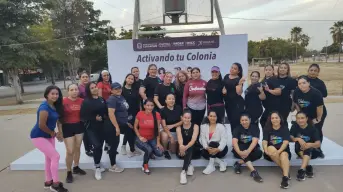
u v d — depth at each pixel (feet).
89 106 13.82
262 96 15.98
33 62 60.64
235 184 13.29
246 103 16.38
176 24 25.89
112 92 14.75
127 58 24.91
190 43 24.23
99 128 14.47
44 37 73.87
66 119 13.57
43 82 166.20
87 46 90.79
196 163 15.58
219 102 16.47
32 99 66.49
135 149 17.63
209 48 24.18
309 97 14.38
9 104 56.29
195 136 14.67
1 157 18.89
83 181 14.26
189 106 16.60
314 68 15.25
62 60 88.12
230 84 16.12
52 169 12.87
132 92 16.66
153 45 24.52
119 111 15.10
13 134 25.80
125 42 24.77
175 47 24.40
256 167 15.11
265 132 14.53
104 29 92.84
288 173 13.10
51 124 12.72
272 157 13.97
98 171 14.57
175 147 16.02
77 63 91.25
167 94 16.89
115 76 25.20
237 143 14.66
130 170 15.49
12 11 54.70
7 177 15.28
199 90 16.40
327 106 33.17
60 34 81.35
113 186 13.65
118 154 17.10
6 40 53.06
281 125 14.25
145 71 24.88
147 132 15.12
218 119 16.29
